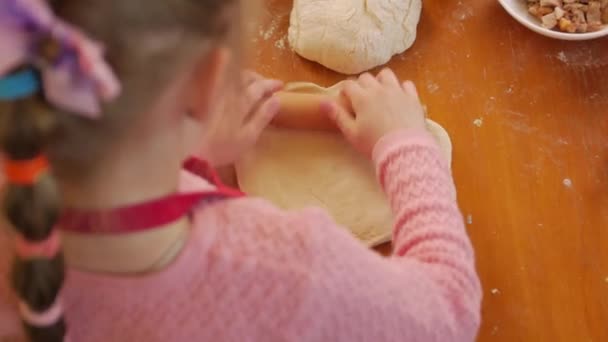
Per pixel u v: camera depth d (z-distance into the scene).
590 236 0.96
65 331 0.67
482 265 0.96
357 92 0.98
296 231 0.71
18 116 0.53
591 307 0.94
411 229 0.85
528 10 1.06
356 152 1.01
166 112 0.63
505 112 1.03
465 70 1.05
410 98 0.98
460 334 0.80
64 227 0.67
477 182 0.99
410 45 1.07
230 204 0.73
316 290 0.70
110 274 0.69
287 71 1.07
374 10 1.04
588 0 1.05
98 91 0.53
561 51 1.06
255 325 0.71
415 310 0.77
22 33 0.50
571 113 1.02
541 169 1.00
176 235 0.69
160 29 0.57
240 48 0.66
